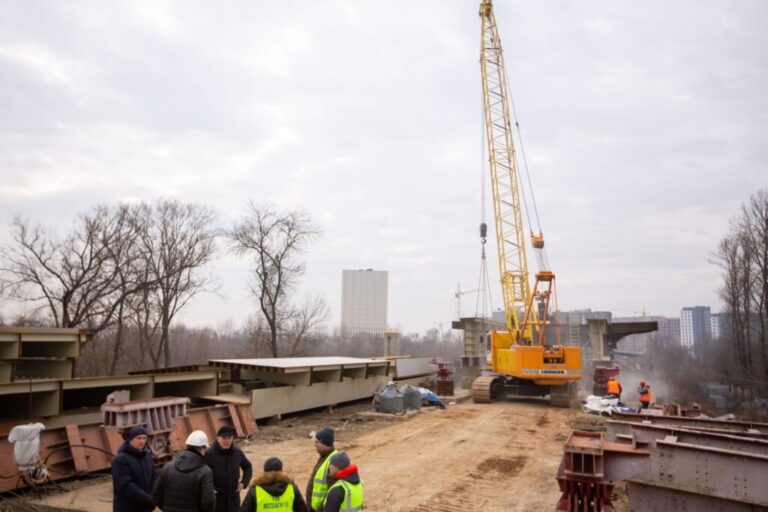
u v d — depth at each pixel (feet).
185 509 18.26
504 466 43.27
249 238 137.39
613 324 141.38
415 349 406.41
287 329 147.13
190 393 59.36
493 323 157.48
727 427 37.24
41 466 33.73
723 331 173.99
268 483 18.03
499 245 108.47
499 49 113.60
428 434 57.93
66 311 108.99
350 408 80.18
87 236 112.98
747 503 25.03
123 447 20.25
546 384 87.25
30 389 41.50
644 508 27.43
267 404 60.90
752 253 134.00
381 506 32.42
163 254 132.05
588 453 26.78
